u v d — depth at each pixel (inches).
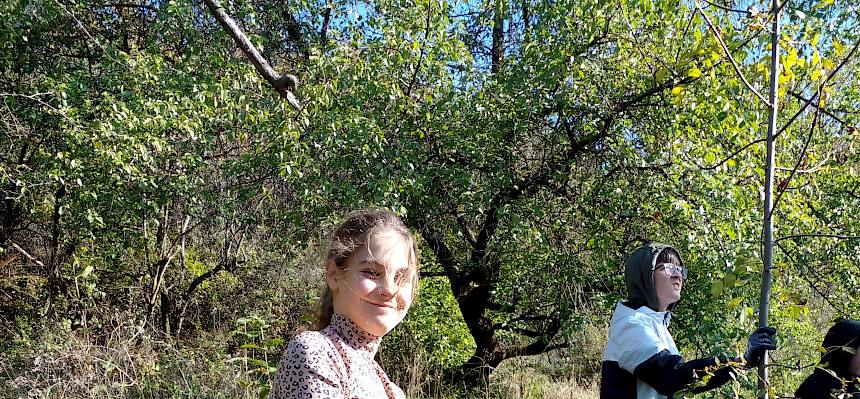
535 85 257.8
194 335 381.4
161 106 229.5
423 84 266.8
